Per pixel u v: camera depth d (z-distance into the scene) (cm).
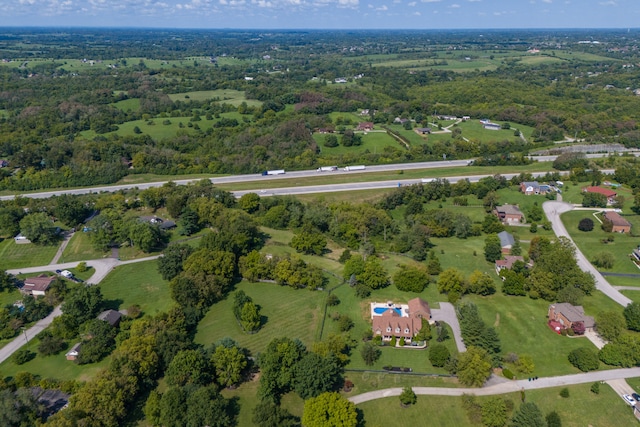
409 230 17625
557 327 12194
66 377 10869
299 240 16588
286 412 9231
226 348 10794
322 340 11931
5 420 8725
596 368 10819
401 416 9662
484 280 13850
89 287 13225
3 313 12812
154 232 17112
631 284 14650
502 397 10094
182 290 13188
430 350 11069
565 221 19225
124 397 9625
